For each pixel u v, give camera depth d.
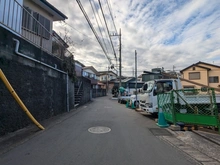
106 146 4.09
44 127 5.85
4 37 4.65
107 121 7.48
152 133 5.48
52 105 8.16
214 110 5.41
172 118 6.17
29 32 8.84
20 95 5.44
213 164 3.19
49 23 11.48
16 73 5.23
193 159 3.41
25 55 5.68
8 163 3.04
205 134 5.23
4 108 4.62
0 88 4.46
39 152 3.60
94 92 31.69
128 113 10.53
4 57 4.65
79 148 3.91
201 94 6.45
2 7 5.82
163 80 8.66
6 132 4.71
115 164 3.11
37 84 6.62
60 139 4.58
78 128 5.96
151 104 8.38
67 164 3.06
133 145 4.23
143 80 24.06
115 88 31.58
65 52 10.86
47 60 7.67
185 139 4.81
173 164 3.16
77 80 13.92
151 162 3.23
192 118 5.64
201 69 29.53
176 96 6.61
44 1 10.30
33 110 6.27
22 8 6.49
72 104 12.09
